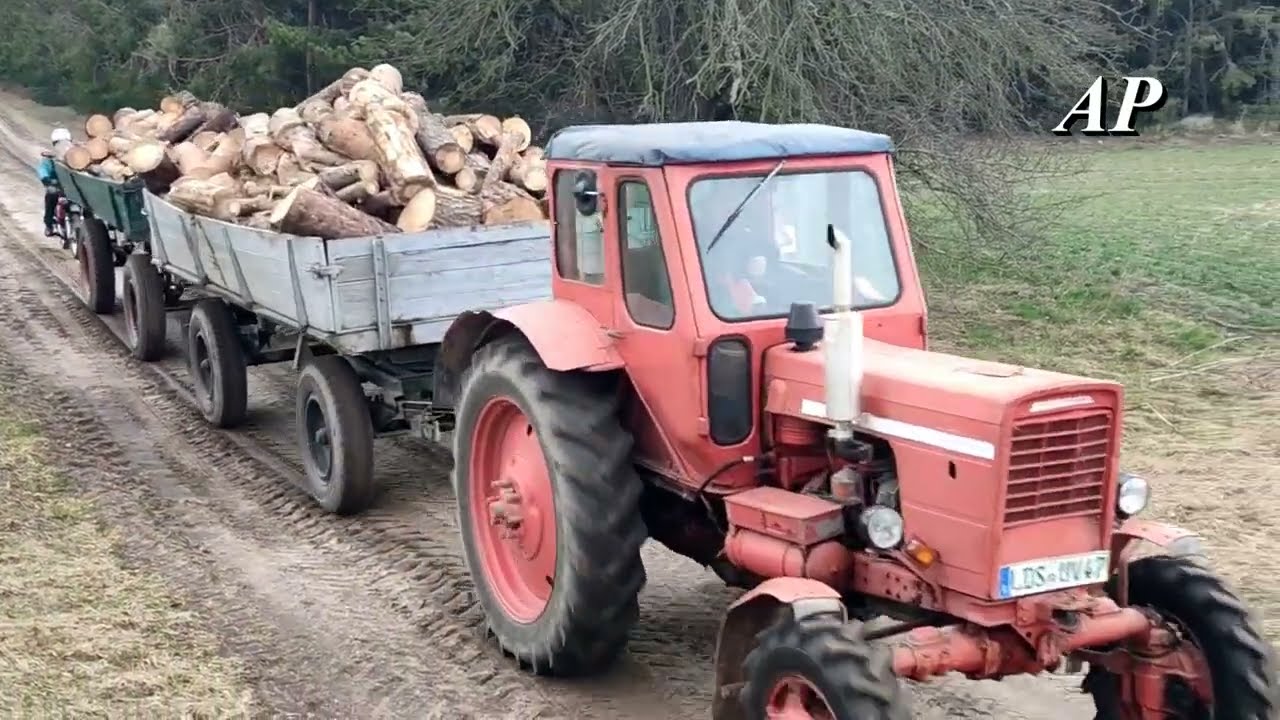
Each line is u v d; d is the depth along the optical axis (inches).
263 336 400.5
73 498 336.5
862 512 184.4
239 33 960.3
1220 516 309.1
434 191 363.3
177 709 219.8
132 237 484.7
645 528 217.9
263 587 279.9
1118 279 614.9
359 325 310.8
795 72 524.1
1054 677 229.8
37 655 235.6
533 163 402.6
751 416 204.1
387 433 337.4
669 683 230.5
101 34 1134.4
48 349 521.3
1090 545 175.6
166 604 267.9
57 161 611.2
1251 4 1600.6
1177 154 1355.8
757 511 192.2
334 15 940.0
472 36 679.1
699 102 593.3
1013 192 603.5
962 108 558.3
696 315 201.0
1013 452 168.1
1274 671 176.4
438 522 323.0
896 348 201.9
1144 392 423.5
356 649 247.8
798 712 168.9
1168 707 183.0
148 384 466.3
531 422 224.5
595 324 225.5
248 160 398.9
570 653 223.6
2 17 1610.5
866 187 216.4
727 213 206.2
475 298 323.6
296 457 379.6
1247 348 480.7
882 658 162.7
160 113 580.1
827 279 211.6
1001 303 572.1
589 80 647.1
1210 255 691.4
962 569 172.7
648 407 215.3
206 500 341.7
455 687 231.3
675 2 584.7
